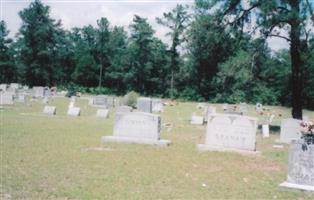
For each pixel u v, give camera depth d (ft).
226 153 57.77
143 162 47.67
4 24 366.84
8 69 361.10
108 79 357.61
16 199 30.25
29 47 338.54
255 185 38.93
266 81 254.88
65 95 225.56
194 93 289.53
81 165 44.04
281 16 90.53
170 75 319.27
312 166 37.78
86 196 31.83
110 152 53.67
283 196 35.37
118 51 359.46
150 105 128.88
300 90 102.58
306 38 96.43
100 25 361.51
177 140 70.28
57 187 34.17
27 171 39.70
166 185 36.94
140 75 326.65
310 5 92.43
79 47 378.32
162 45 322.75
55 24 361.10
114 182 37.01
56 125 83.46
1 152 49.32
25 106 130.62
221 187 37.37
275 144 72.43
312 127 40.09
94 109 140.05
